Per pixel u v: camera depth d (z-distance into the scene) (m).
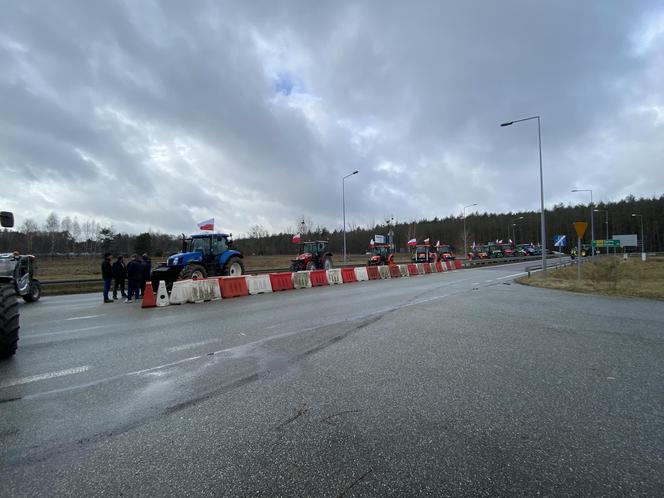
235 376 5.07
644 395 4.36
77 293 18.75
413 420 3.73
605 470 2.86
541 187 24.00
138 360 5.87
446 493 2.60
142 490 2.65
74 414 3.91
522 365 5.50
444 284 20.03
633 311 10.60
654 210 98.12
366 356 5.98
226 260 17.27
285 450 3.18
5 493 2.61
